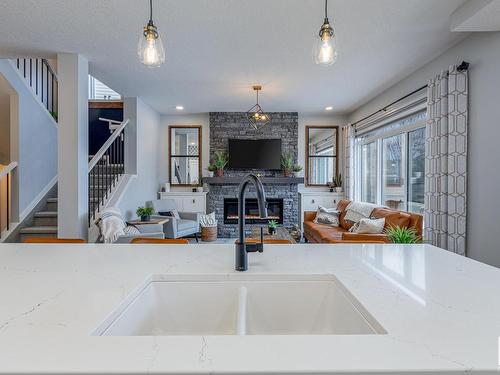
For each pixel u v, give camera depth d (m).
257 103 5.09
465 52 3.06
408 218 3.64
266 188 6.43
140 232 3.85
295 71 3.96
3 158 4.94
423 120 4.06
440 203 3.20
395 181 4.87
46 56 3.48
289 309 1.10
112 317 0.78
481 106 2.85
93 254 1.38
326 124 6.69
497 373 0.53
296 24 2.78
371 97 5.21
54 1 2.44
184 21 2.73
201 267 1.18
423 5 2.49
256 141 6.37
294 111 6.32
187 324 1.09
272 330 1.09
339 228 5.04
